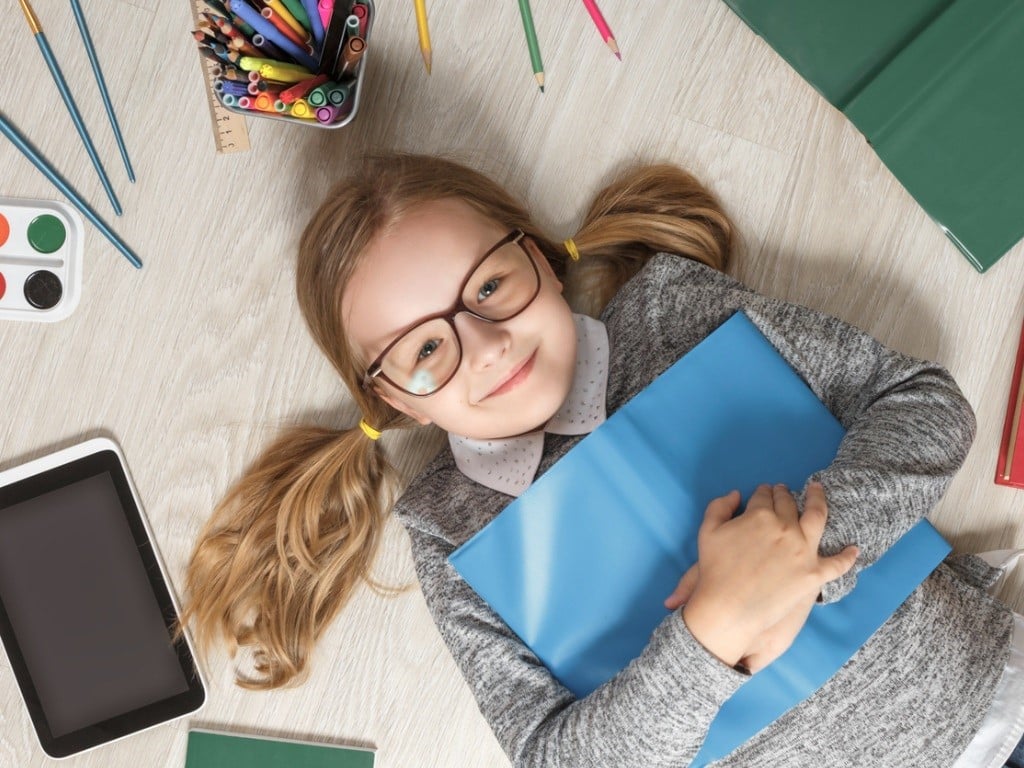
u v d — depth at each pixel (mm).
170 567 1120
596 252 1099
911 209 1111
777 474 936
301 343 1125
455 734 1125
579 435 979
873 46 1067
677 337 1002
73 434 1125
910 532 919
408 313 872
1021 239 1099
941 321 1109
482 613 957
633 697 827
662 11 1115
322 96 912
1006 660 938
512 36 1117
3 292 1104
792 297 1120
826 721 913
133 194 1113
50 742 1087
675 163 1122
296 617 1104
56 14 1103
